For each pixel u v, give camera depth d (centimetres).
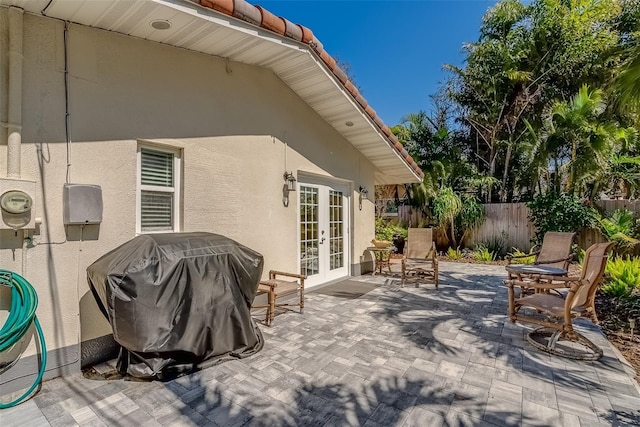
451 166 1145
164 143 399
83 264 328
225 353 349
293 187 596
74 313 322
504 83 1120
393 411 263
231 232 482
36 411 259
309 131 642
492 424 247
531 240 1020
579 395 287
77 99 325
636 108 489
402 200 1323
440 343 400
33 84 297
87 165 331
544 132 962
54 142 309
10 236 284
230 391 290
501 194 1172
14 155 281
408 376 320
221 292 345
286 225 588
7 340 265
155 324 295
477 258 1052
